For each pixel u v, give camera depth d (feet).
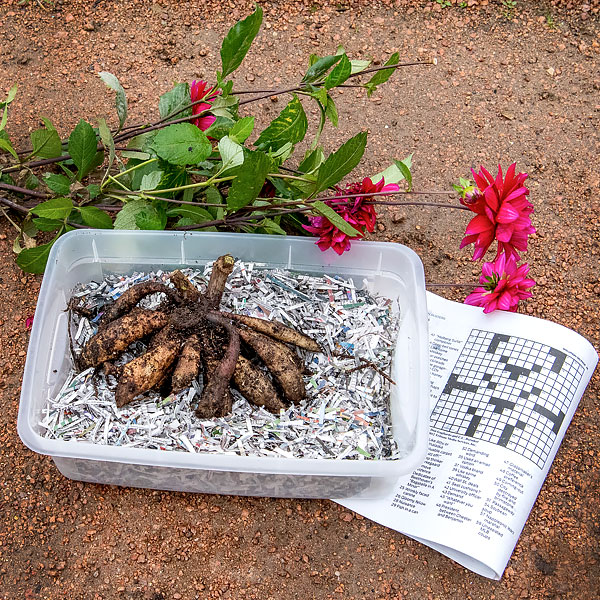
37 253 2.60
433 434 2.62
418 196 3.09
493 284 2.70
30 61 3.25
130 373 2.37
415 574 2.47
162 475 2.46
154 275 2.69
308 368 2.57
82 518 2.50
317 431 2.45
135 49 3.33
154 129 2.74
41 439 2.29
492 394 2.68
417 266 2.61
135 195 2.65
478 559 2.43
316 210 2.61
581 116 3.33
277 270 2.72
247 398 2.47
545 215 3.10
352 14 3.50
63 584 2.42
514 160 3.21
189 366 2.41
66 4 3.39
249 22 2.41
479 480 2.53
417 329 2.52
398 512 2.52
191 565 2.45
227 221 2.70
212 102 2.66
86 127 2.56
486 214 2.44
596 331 2.89
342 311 2.67
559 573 2.49
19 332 2.73
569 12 3.57
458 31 3.50
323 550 2.49
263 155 2.34
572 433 2.70
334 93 3.30
